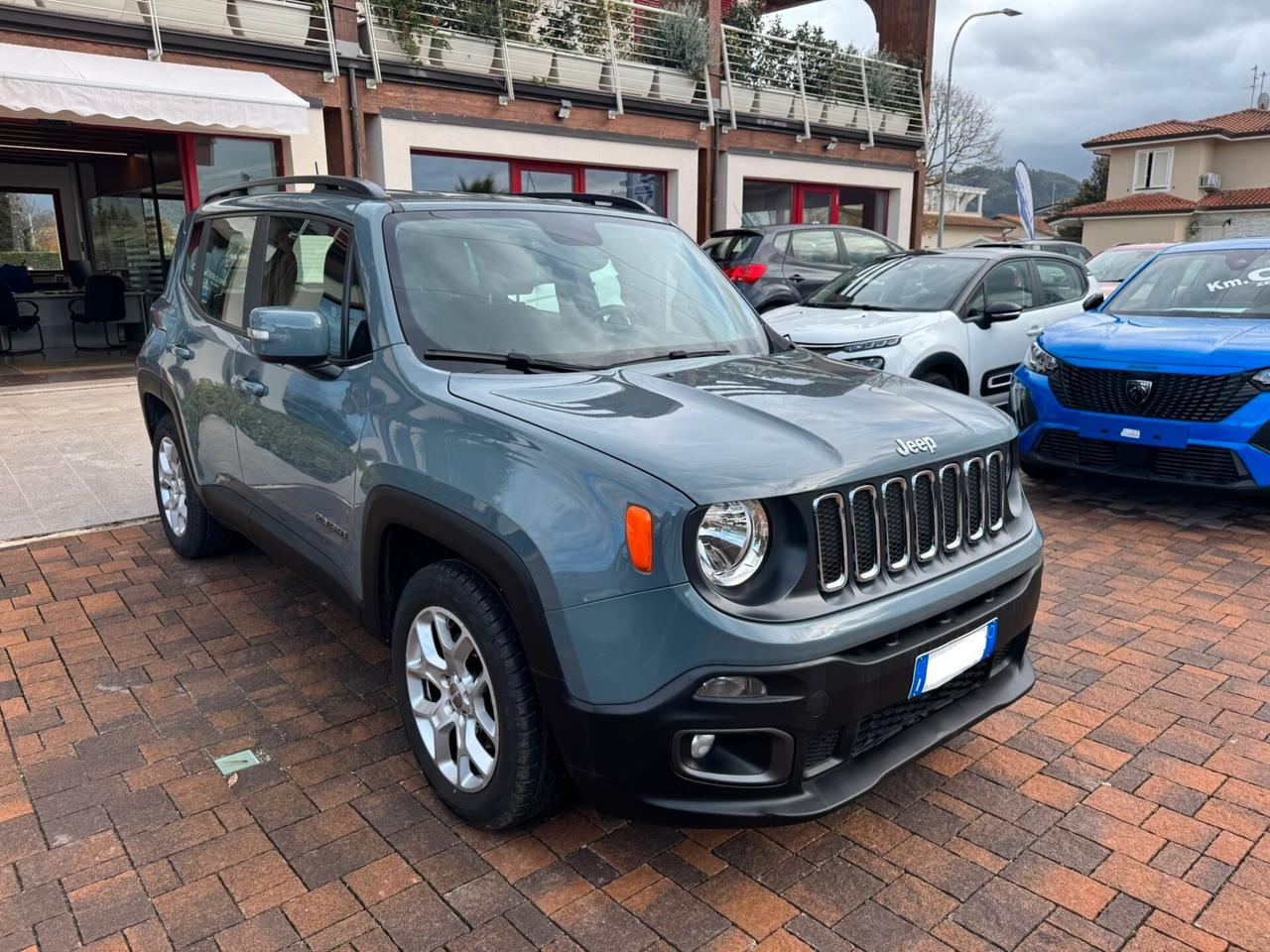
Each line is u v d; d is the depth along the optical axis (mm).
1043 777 2934
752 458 2213
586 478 2209
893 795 2846
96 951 2201
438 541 2592
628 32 14367
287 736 3152
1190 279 6406
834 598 2246
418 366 2771
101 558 4812
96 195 14938
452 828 2672
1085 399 5559
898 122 18672
